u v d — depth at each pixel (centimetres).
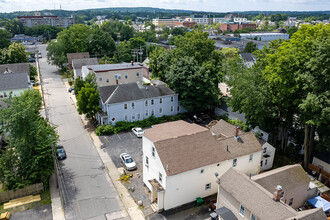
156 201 3206
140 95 5384
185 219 2950
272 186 2919
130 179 3644
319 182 3591
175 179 2983
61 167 3903
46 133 3400
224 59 6594
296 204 3144
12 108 3192
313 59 3166
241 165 3481
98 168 3888
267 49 4544
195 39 6078
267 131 4622
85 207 3097
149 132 3441
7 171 3175
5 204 3120
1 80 6278
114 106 5088
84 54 9219
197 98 5456
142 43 11188
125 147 4488
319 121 3234
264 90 3916
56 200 3209
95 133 4947
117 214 2998
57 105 6309
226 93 7100
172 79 5528
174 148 3112
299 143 4353
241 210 2677
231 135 3803
